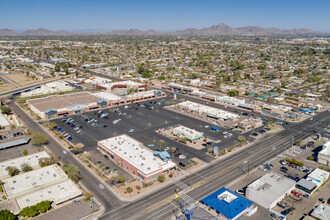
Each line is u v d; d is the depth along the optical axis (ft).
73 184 324.60
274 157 415.64
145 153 394.11
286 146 456.86
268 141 478.18
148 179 339.98
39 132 511.40
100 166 380.17
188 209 286.46
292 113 642.63
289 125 563.07
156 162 368.07
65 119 585.22
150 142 469.16
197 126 552.41
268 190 305.94
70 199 303.68
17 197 298.76
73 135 496.23
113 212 282.56
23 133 506.07
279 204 294.66
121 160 381.40
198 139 483.92
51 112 594.65
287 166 387.55
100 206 292.40
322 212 272.10
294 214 280.51
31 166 365.40
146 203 298.56
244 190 321.52
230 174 363.56
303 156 420.77
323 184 342.64
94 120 579.89
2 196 302.04
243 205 282.56
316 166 388.98
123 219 271.69
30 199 295.28
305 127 551.18
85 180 344.90
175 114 634.84
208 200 292.40
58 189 314.55
